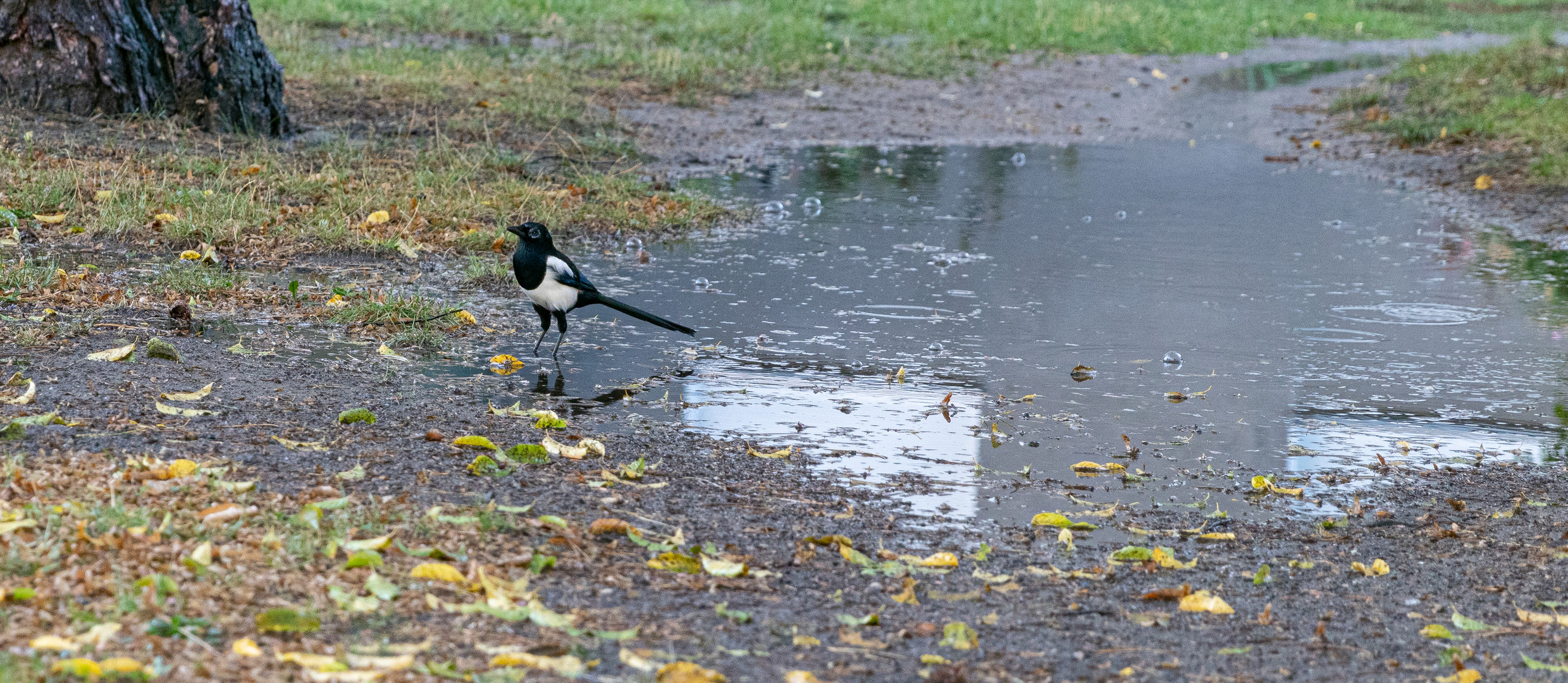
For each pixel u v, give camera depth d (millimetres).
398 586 4441
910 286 11109
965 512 6078
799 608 4730
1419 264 12453
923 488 6395
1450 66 26578
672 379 8141
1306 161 19188
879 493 6277
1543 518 6277
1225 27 37812
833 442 7059
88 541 4375
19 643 3691
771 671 4125
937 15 33312
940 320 10016
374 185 13133
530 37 27078
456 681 3799
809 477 6426
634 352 8750
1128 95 25938
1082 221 14383
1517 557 5754
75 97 14305
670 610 4562
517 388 7691
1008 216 14578
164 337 7988
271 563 4457
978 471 6723
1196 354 9273
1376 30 41094
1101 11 36156
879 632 4562
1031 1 37281
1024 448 7160
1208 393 8352
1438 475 6922
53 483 4980
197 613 4008
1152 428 7609
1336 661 4555
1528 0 55719
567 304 8289
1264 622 4895
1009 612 4863
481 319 9328
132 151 13391
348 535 4789
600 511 5559
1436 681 4418
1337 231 14070
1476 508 6430
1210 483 6715
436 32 26484
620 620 4422
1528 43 29609
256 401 6770
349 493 5379
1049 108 23953
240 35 15031
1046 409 7902
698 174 16484
